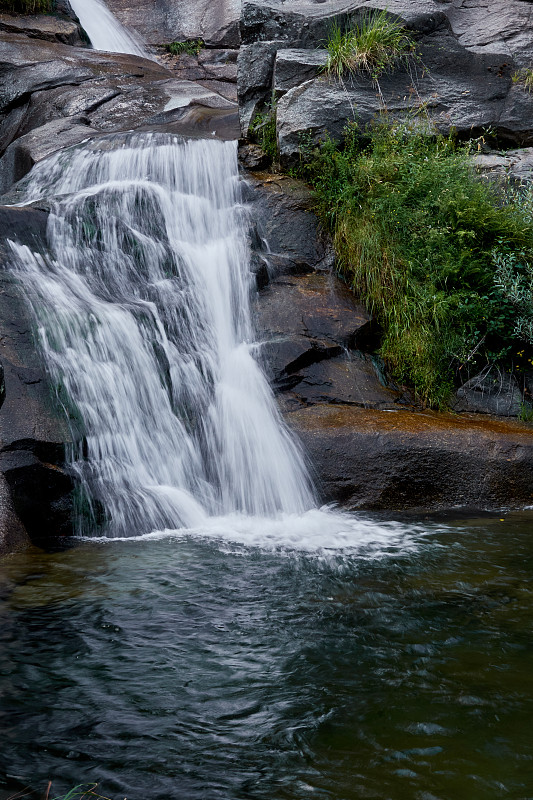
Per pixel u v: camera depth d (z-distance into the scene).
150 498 6.14
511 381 8.43
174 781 2.61
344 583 4.60
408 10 10.69
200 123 12.40
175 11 17.75
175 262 8.45
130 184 9.10
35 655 3.58
